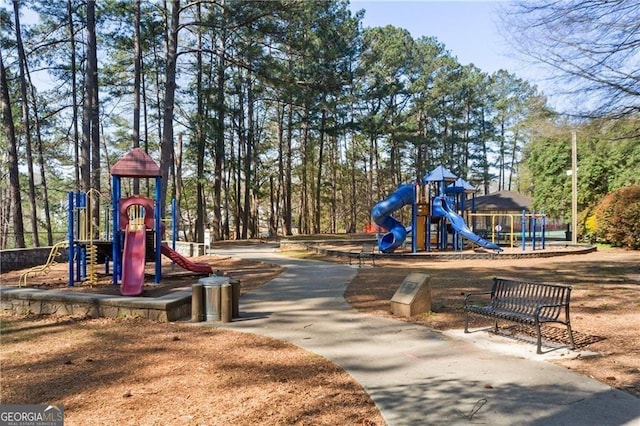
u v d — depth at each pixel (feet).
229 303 25.11
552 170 102.99
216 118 93.15
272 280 40.81
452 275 43.09
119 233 36.73
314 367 17.33
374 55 121.29
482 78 177.17
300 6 62.75
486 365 17.52
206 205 143.43
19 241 64.90
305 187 145.38
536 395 14.48
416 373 16.63
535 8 30.40
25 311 27.17
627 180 86.53
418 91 144.05
